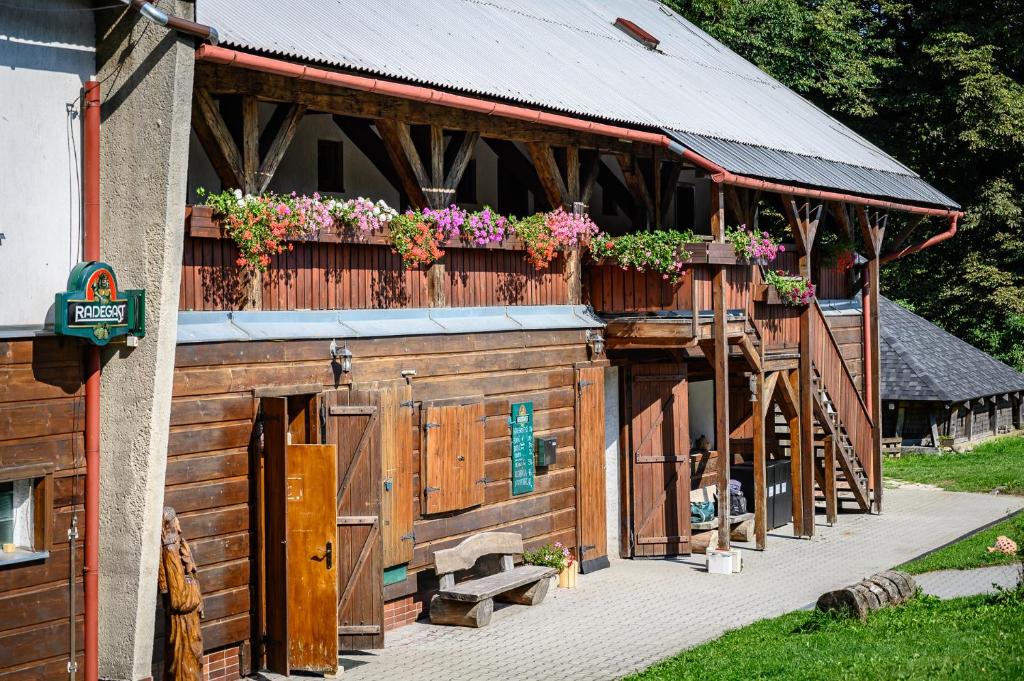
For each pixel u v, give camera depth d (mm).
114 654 11539
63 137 11273
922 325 36406
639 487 19203
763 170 19250
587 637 14531
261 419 12883
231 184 13000
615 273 18141
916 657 12180
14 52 10867
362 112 14398
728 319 18406
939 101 42594
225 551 12609
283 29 14109
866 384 25156
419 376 15055
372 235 14336
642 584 17375
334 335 13852
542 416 17172
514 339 16594
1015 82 44688
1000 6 43906
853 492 23188
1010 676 11438
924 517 23266
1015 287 41938
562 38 21609
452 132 16766
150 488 11375
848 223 24828
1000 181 42812
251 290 13000
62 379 11172
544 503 17234
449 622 15109
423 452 15070
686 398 19312
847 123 43781
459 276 15922
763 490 19891
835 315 24969
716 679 12031
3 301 10750
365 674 13078
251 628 12930
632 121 17844
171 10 11414
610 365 18938
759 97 25797
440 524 15406
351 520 13664
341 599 13656
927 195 25297
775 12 40000
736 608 15953
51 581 11102
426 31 17547
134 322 11305
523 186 19625
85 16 11461
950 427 33219
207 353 12383
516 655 13766
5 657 10734
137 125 11391
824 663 12195
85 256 11375
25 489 11070
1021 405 38094
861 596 14203
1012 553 17766
